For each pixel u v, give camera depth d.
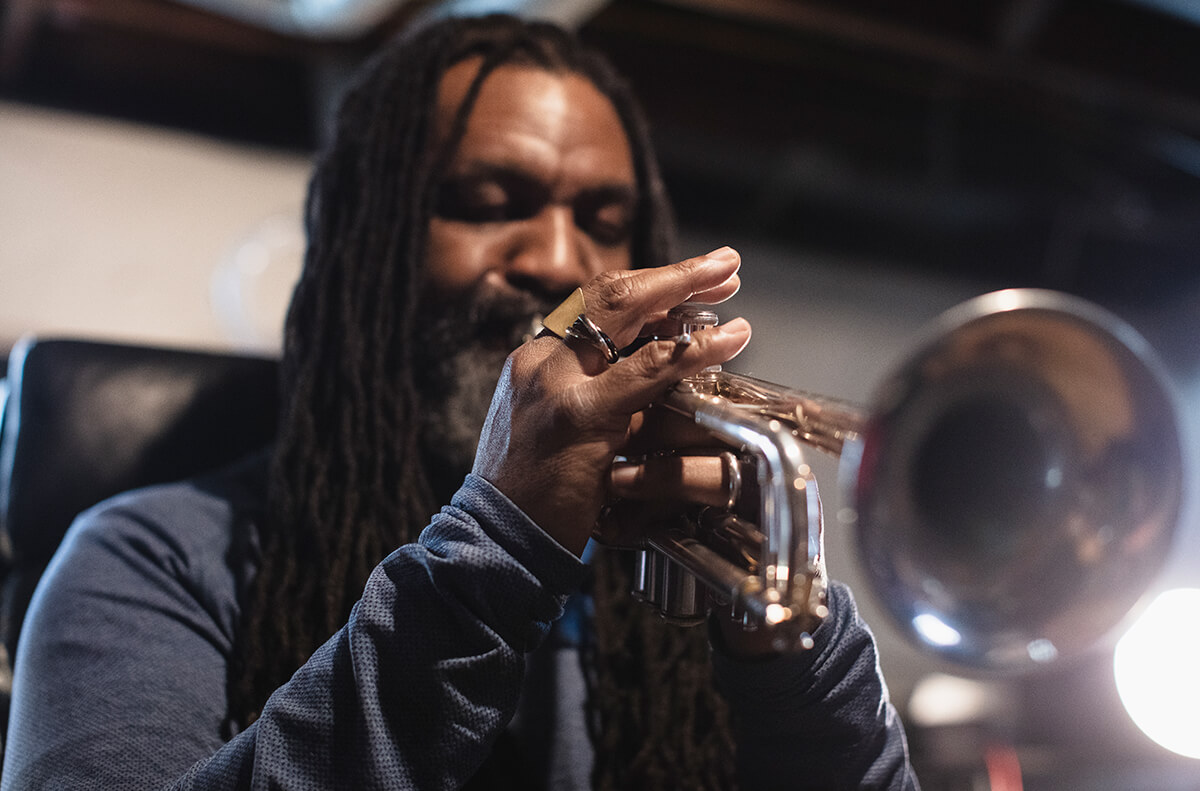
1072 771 2.89
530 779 0.92
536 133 1.07
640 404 0.68
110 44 2.84
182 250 2.89
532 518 0.67
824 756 0.84
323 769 0.64
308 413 0.99
